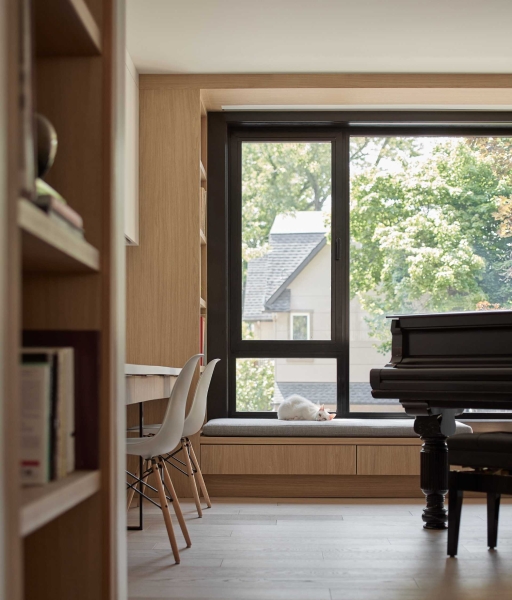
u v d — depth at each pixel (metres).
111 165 1.48
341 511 4.43
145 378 3.45
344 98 5.46
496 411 5.79
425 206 5.90
